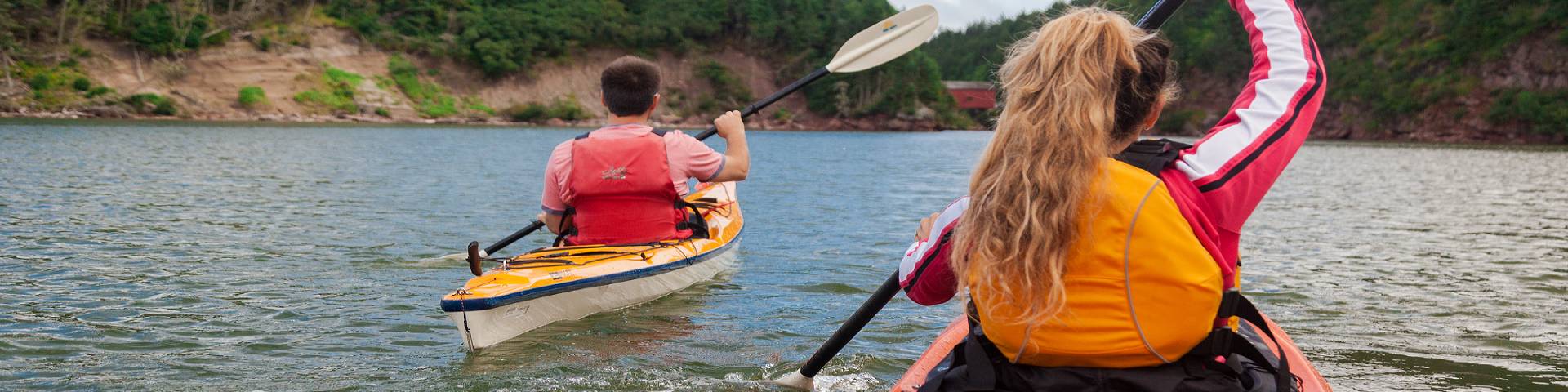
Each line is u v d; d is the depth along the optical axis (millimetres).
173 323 4418
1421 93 82938
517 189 12250
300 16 71875
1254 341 2215
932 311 4785
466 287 4141
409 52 75750
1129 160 1451
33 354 3838
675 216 5234
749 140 43281
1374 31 91125
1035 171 1347
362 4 75438
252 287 5285
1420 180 17969
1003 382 1549
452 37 77188
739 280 5707
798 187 13375
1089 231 1368
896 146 36812
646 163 4734
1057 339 1450
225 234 7383
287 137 30688
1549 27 77938
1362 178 18172
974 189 1443
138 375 3609
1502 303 5145
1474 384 3592
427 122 68875
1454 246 7570
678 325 4500
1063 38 1406
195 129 36844
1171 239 1367
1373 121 85250
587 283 4512
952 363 1690
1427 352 4062
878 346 4094
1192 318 1408
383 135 36750
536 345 4102
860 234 8023
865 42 4602
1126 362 1445
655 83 4781
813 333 4355
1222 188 1432
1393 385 3562
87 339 4098
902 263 1758
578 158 4750
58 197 9844
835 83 88250
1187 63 97188
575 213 4926
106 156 17500
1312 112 1505
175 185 11805
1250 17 1655
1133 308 1396
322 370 3721
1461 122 79688
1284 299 5238
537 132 48562
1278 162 1471
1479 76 80750
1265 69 1557
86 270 5676
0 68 55688
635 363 3822
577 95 81938
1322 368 3799
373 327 4434
